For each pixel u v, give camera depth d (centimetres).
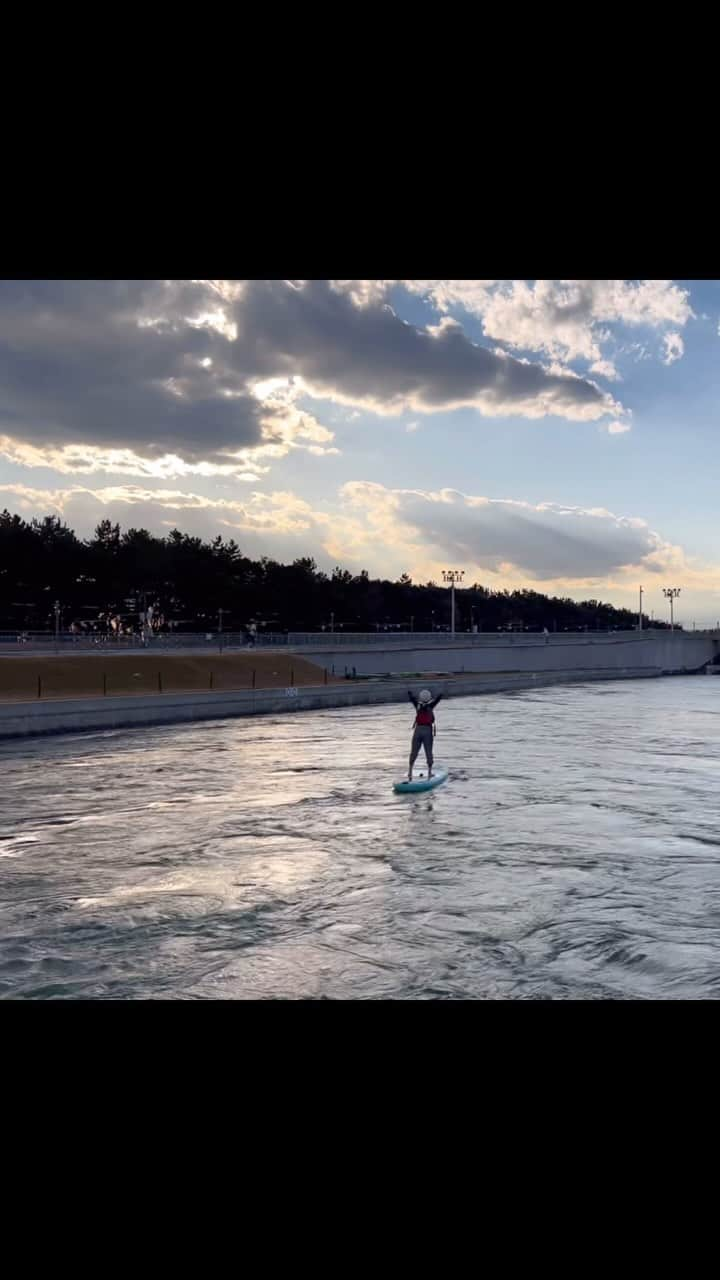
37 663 5356
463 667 8956
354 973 903
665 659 11869
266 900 1212
